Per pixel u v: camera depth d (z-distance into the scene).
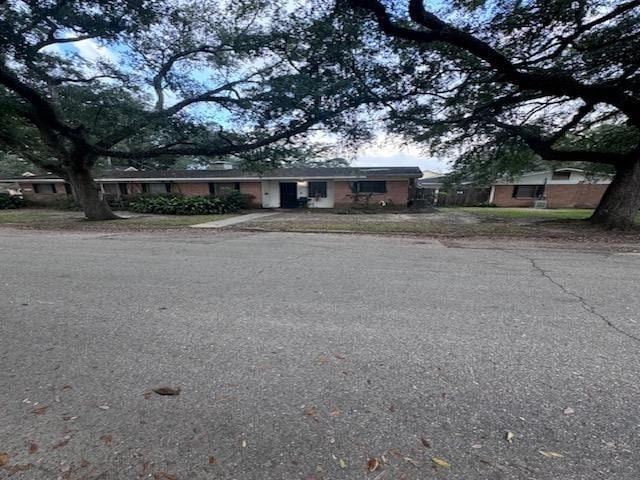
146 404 1.83
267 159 12.91
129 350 2.45
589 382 2.03
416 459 1.46
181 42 10.02
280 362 2.29
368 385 2.02
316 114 10.11
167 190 22.05
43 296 3.67
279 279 4.41
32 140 13.55
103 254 6.16
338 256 5.98
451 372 2.16
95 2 8.38
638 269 4.99
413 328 2.84
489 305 3.41
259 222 11.91
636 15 6.82
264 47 9.24
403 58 8.41
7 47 8.84
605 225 9.83
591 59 7.83
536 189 22.81
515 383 2.03
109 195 21.08
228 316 3.11
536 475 1.36
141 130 11.67
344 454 1.49
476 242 7.62
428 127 10.68
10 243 7.48
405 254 6.18
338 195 20.25
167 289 3.95
